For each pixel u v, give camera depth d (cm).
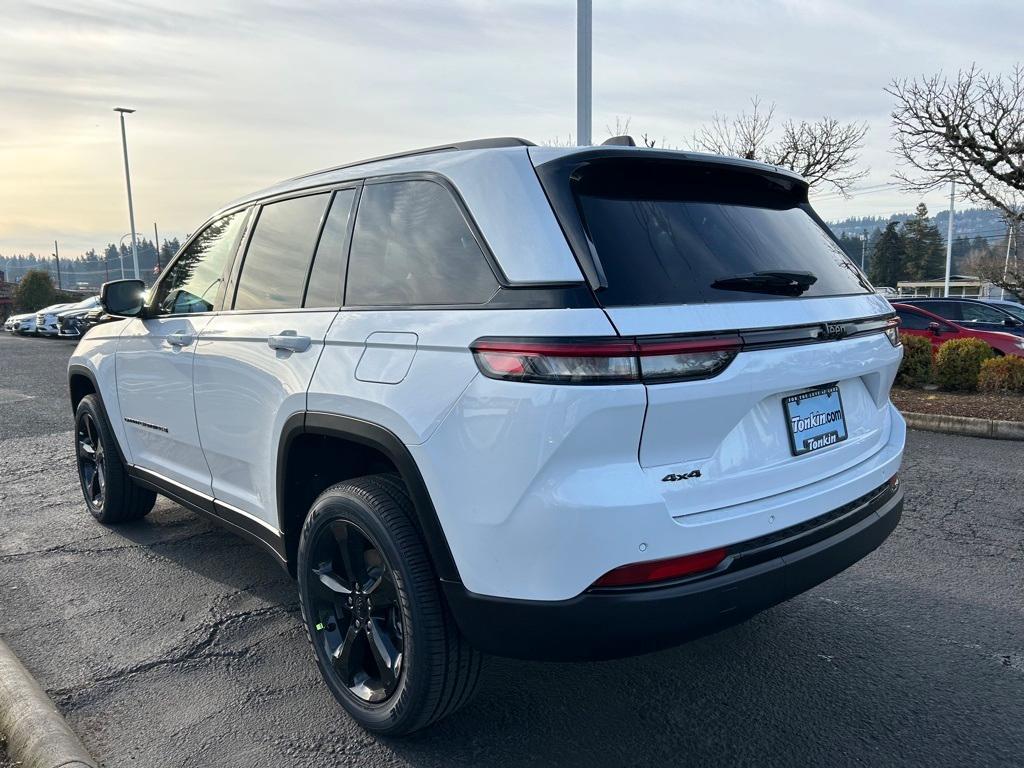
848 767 247
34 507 548
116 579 411
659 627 206
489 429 210
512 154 237
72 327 2647
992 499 545
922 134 1129
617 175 237
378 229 273
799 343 236
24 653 329
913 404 905
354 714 268
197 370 350
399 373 237
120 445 450
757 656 321
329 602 279
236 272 347
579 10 946
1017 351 1122
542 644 213
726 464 221
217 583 404
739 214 260
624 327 200
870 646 329
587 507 199
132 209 3700
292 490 296
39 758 241
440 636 236
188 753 258
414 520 242
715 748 258
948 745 258
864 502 270
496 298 220
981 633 340
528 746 260
